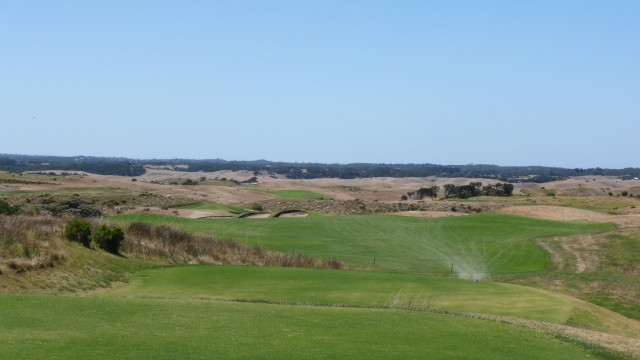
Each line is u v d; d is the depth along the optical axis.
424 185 187.75
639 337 19.44
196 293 22.78
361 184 184.62
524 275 35.59
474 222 56.94
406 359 12.09
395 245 45.78
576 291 31.28
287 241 45.53
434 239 48.88
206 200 84.44
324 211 77.38
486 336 14.66
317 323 14.88
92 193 85.19
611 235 48.47
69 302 15.45
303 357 11.72
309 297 22.23
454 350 13.11
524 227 54.69
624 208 84.50
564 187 184.88
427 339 13.93
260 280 25.86
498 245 46.44
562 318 19.69
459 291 24.22
